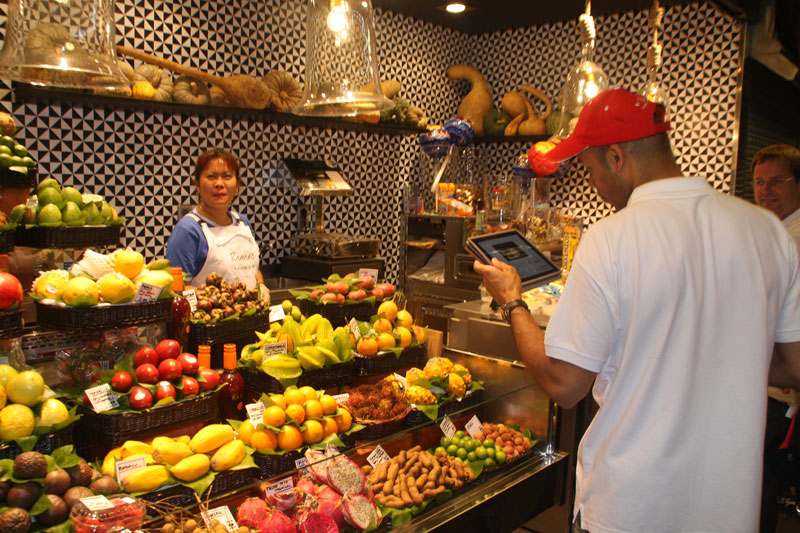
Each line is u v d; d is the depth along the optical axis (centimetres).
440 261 532
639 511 135
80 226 219
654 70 305
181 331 206
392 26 526
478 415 243
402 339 245
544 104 561
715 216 139
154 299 185
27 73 189
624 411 140
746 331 135
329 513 170
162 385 174
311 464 176
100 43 174
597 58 527
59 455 147
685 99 483
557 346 143
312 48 230
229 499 158
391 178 551
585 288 140
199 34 409
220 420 202
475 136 561
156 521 142
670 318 134
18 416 147
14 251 219
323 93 228
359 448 195
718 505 135
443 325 488
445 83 587
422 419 222
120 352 188
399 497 196
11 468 138
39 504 135
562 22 546
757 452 134
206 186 314
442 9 518
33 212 213
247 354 213
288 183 472
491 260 184
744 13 403
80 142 363
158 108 382
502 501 228
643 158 148
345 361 221
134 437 167
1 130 234
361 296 262
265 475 180
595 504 142
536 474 245
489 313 329
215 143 426
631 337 137
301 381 208
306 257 458
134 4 377
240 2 429
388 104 239
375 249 465
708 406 135
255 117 431
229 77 382
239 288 229
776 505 282
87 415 169
